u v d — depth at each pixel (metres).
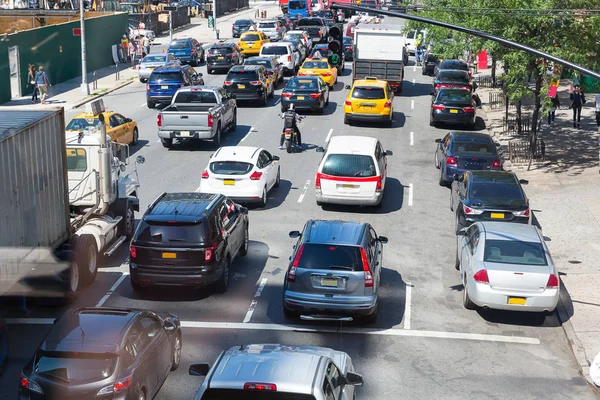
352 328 15.59
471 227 17.78
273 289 17.58
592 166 28.59
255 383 8.93
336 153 23.12
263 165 23.61
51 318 15.85
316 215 23.06
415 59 60.44
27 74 43.03
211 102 31.78
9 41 40.78
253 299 16.98
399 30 43.00
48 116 15.84
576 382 13.67
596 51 27.81
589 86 44.44
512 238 16.30
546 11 25.97
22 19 58.19
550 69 27.66
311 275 15.12
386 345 14.88
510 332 15.67
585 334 15.38
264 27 65.12
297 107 37.34
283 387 8.92
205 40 68.81
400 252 20.17
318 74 44.22
